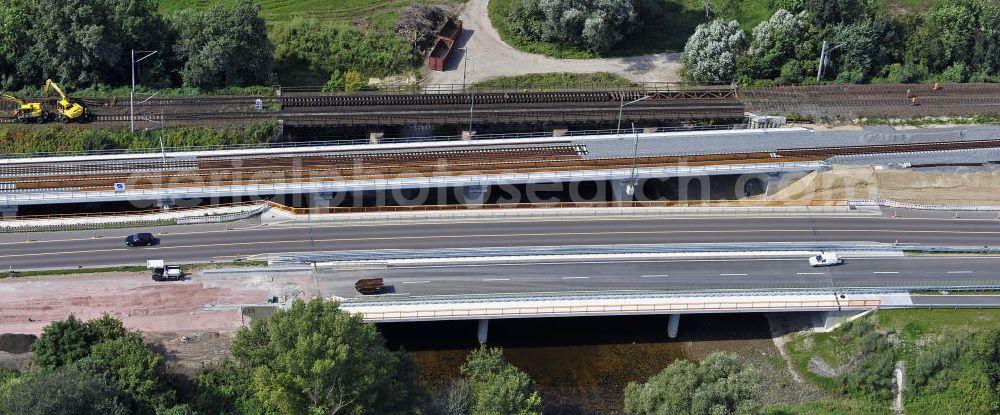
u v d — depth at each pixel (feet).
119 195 516.73
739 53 651.25
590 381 476.95
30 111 557.33
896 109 628.28
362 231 519.19
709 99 623.77
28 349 445.78
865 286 503.61
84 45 576.20
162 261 481.05
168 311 467.11
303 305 399.65
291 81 625.00
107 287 476.13
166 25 615.16
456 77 636.48
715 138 590.14
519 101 608.60
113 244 502.79
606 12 645.92
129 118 569.23
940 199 574.97
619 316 505.25
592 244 519.60
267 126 569.64
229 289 477.77
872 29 652.89
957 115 627.87
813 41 655.35
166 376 434.71
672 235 530.27
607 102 614.34
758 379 419.33
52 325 429.38
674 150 574.56
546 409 460.96
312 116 578.25
